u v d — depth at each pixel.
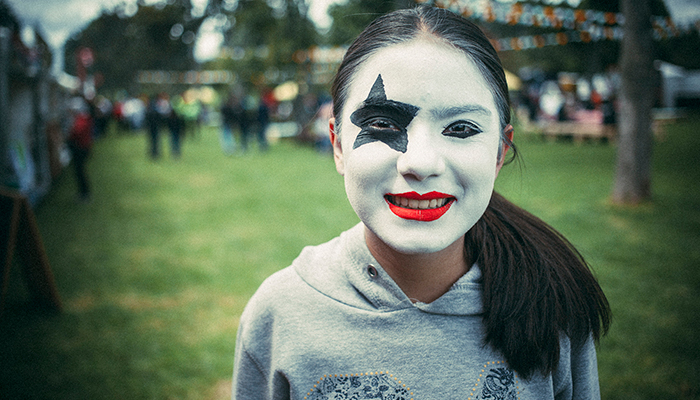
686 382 2.75
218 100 26.08
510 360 0.99
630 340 3.15
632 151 6.37
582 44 18.95
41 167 7.71
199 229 5.91
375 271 1.02
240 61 18.59
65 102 12.55
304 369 1.00
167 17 23.72
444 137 0.90
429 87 0.89
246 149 13.36
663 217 5.80
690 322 3.35
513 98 15.97
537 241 1.08
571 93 17.23
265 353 1.09
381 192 0.91
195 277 4.39
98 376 2.96
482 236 1.05
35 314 3.70
